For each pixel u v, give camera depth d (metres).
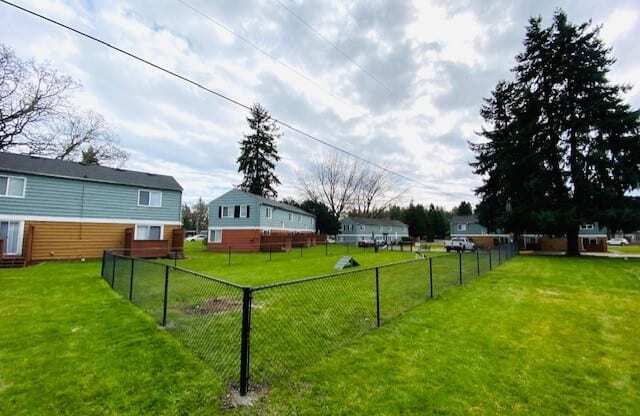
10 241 13.48
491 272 11.88
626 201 19.09
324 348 4.13
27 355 3.80
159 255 17.47
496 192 25.34
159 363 3.60
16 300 6.66
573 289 8.52
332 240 48.38
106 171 17.59
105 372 3.37
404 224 58.25
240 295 7.10
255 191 39.72
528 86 22.72
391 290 8.01
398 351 4.03
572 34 20.59
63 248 14.88
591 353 4.04
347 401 2.86
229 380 3.22
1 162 13.92
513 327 5.07
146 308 6.01
